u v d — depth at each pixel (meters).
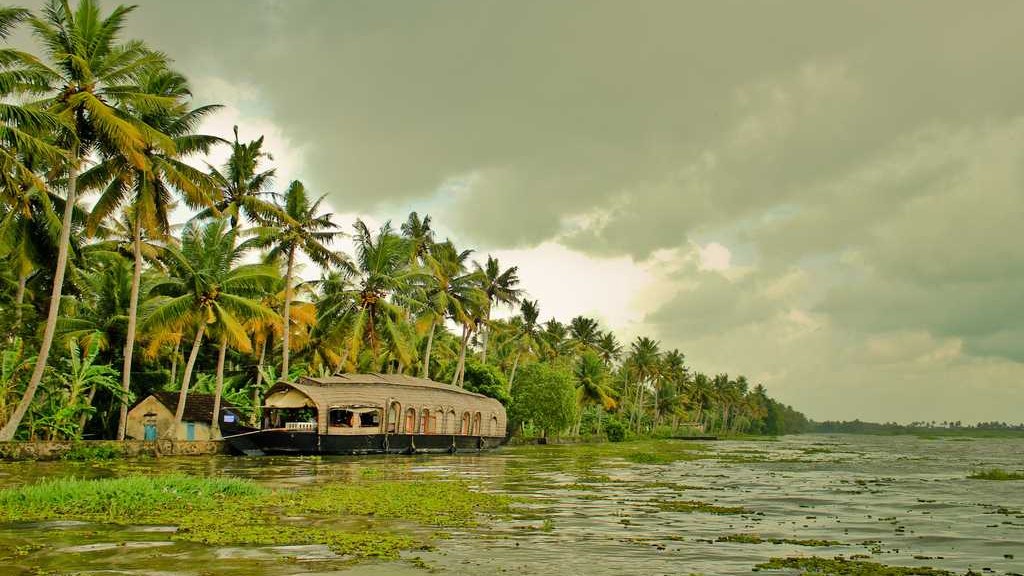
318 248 45.84
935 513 19.69
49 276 40.81
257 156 45.31
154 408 43.50
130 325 37.00
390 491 21.19
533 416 70.44
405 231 60.62
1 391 32.34
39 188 26.42
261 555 11.73
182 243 39.84
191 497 18.08
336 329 47.94
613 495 22.89
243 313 39.19
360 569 10.86
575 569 11.23
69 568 10.64
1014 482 31.25
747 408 196.50
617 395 99.12
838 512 19.67
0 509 16.00
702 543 13.93
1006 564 12.49
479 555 12.15
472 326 61.88
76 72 30.94
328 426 40.22
